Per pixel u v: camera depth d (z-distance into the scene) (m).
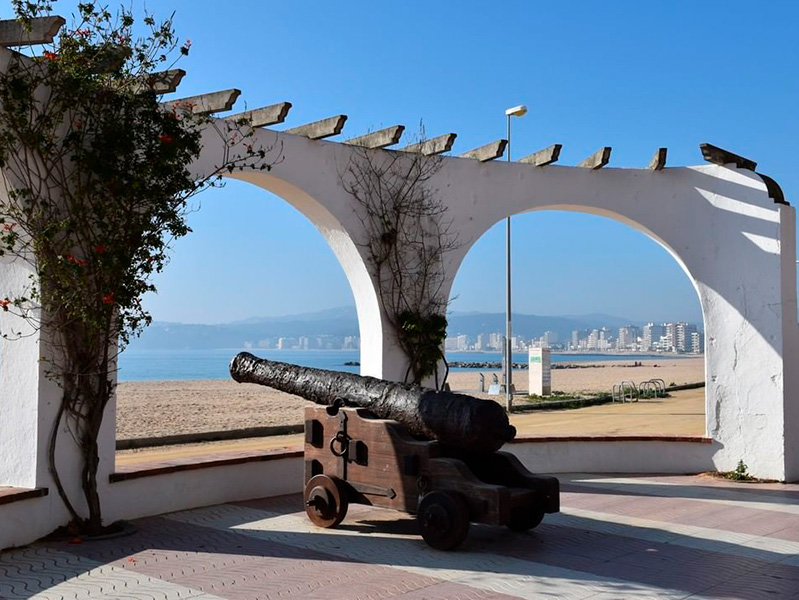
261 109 7.70
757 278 9.04
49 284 5.84
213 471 7.31
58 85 5.85
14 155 5.68
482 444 5.79
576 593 4.73
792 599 4.68
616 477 9.14
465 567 5.27
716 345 9.25
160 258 6.21
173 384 29.80
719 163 9.22
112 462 6.43
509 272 18.80
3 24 5.60
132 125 6.09
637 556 5.62
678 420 16.23
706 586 4.91
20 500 5.68
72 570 5.15
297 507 7.23
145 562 5.35
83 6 5.99
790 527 6.59
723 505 7.51
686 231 9.41
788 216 9.09
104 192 6.01
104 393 6.20
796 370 9.09
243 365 7.09
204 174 7.44
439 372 9.08
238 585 4.84
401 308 8.88
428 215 9.03
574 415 17.73
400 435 5.97
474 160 9.20
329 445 6.36
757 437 8.98
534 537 6.16
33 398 5.89
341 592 4.72
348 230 8.58
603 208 9.39
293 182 8.16
